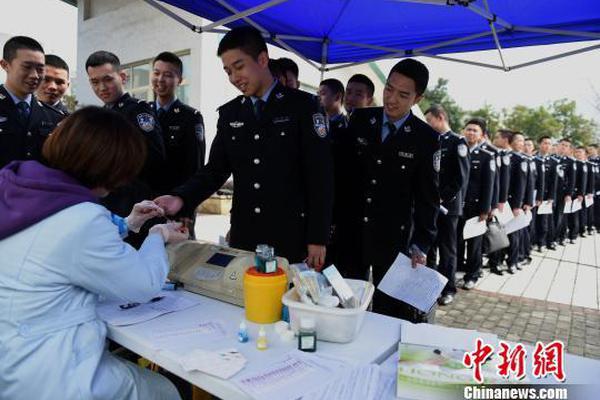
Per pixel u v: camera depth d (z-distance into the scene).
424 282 1.67
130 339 1.10
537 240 6.91
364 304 1.14
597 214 9.87
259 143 1.81
